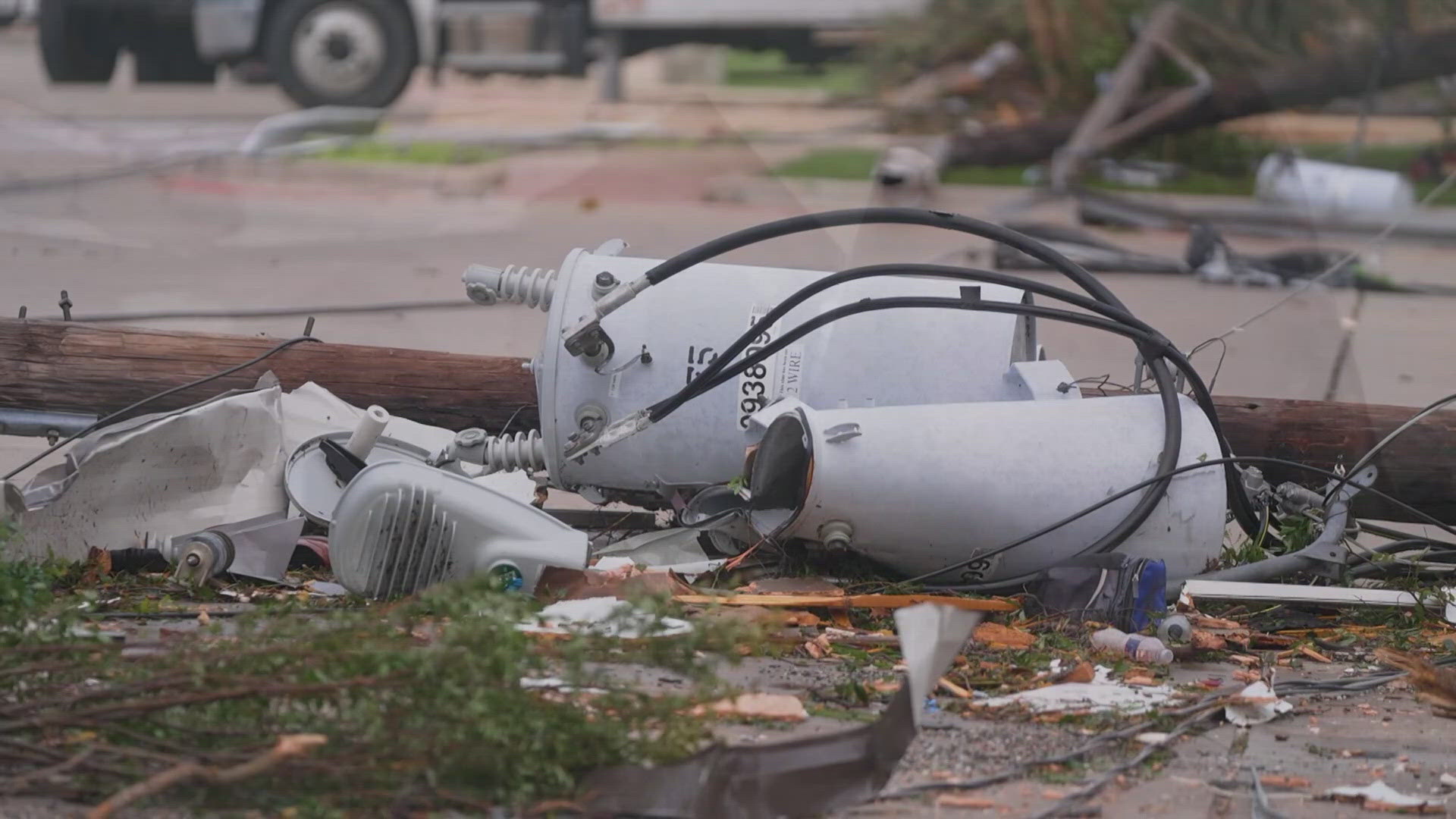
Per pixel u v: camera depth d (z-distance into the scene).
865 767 5.03
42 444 11.32
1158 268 19.05
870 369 8.38
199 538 7.62
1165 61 25.50
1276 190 21.98
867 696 6.17
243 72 30.17
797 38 29.38
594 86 34.81
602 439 8.17
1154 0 25.39
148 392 9.47
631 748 5.13
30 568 6.55
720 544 8.41
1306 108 24.50
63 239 20.80
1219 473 7.91
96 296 16.81
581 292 8.42
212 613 7.13
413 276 18.98
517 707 4.85
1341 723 6.32
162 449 8.04
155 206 24.11
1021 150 25.39
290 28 28.86
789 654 6.91
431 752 4.80
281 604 7.28
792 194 25.89
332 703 4.96
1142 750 5.78
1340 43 24.31
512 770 4.89
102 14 30.33
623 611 5.29
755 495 7.91
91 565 7.79
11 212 22.75
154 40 31.34
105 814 4.27
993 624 7.38
